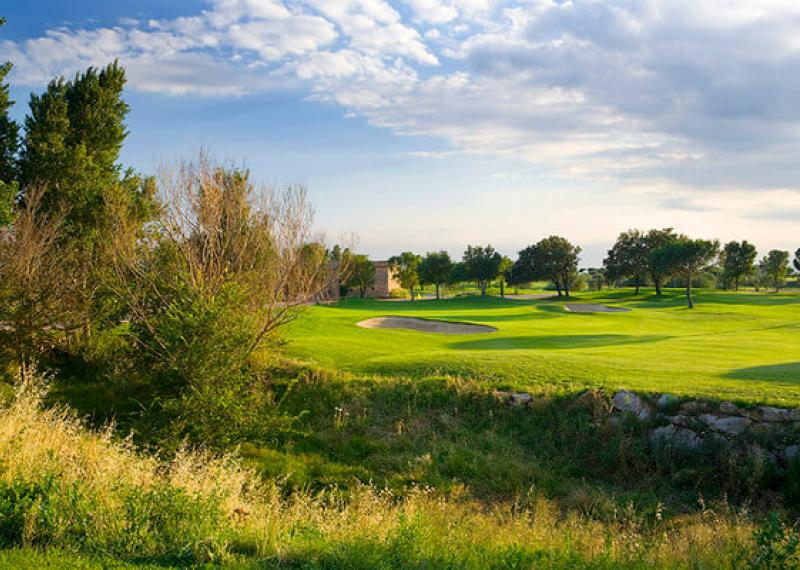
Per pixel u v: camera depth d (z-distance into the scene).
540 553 6.38
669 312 56.34
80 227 23.75
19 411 10.00
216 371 14.87
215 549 5.94
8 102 24.47
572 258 87.94
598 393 15.41
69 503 6.41
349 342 27.72
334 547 6.25
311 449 15.54
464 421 16.38
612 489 12.79
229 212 18.28
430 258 86.81
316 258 19.48
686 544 8.02
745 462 12.46
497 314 53.19
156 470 10.80
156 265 17.89
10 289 18.58
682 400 14.34
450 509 10.36
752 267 95.88
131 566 5.38
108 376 18.98
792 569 5.97
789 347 25.66
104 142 27.20
